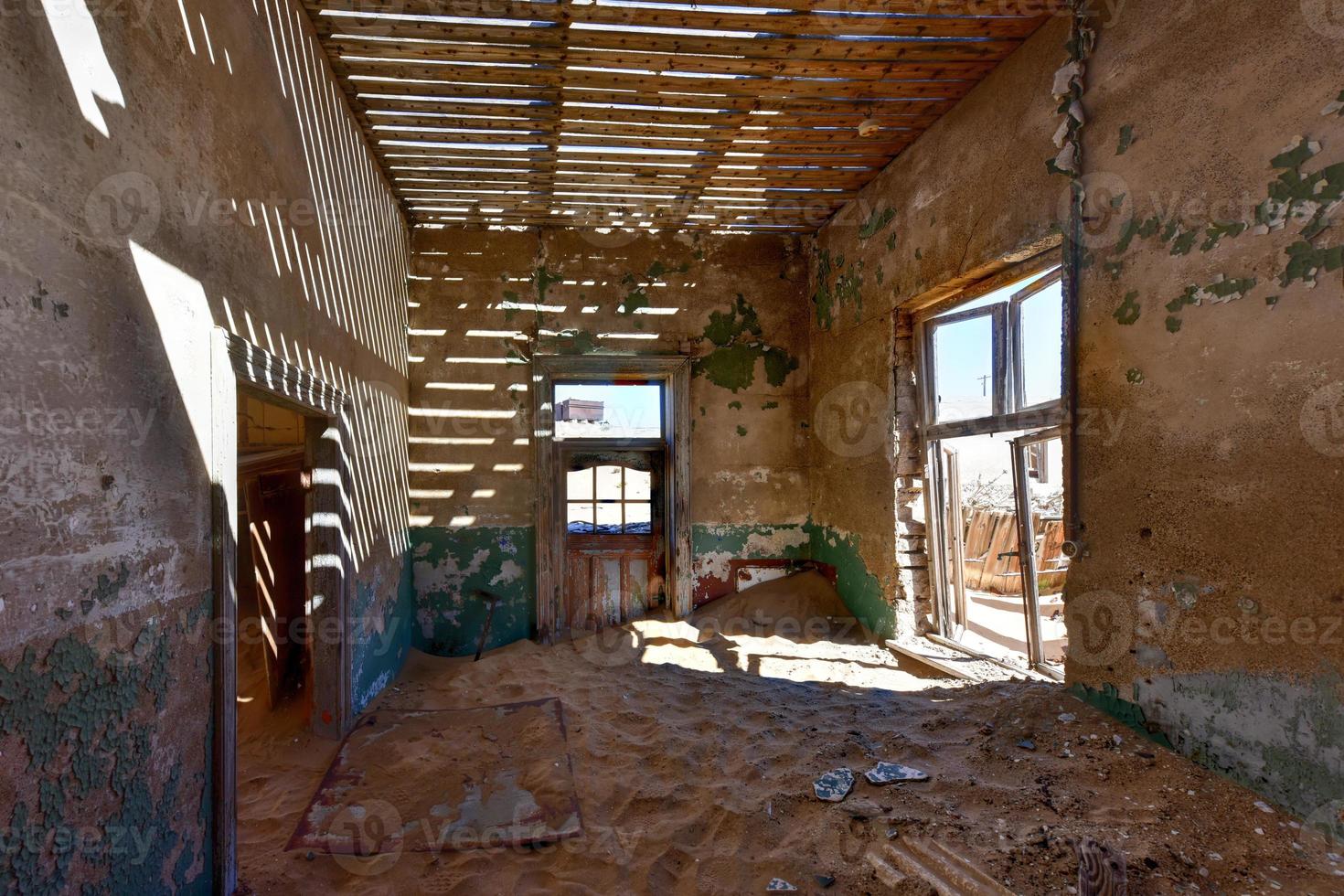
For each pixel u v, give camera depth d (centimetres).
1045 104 317
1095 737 277
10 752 122
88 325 145
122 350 157
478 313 541
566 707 380
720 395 573
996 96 353
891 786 269
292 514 396
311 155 303
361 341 383
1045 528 607
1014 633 513
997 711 323
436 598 524
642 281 566
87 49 146
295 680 384
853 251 513
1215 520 239
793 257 587
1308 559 209
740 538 573
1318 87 206
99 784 147
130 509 159
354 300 369
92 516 145
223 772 203
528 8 298
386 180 455
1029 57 328
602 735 339
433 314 536
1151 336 264
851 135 422
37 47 131
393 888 220
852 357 516
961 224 382
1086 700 302
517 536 538
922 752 299
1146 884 195
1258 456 224
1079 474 303
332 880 223
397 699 401
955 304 417
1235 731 232
